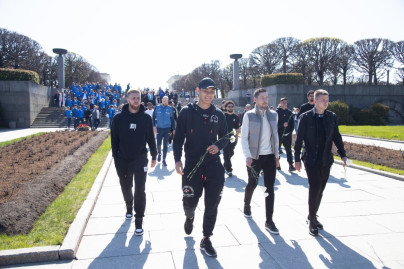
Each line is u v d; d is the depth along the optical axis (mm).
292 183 6922
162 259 3506
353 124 29406
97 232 4246
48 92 30031
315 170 4148
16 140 13109
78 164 7926
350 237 4070
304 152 4309
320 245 3844
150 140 4594
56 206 4879
